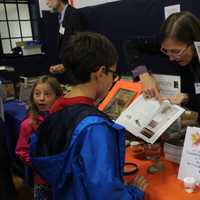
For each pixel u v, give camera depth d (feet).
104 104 5.06
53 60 11.73
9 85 9.85
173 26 4.23
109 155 2.72
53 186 2.97
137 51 5.79
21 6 12.48
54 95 6.16
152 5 6.82
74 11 8.73
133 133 4.02
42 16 11.57
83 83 3.10
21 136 5.99
